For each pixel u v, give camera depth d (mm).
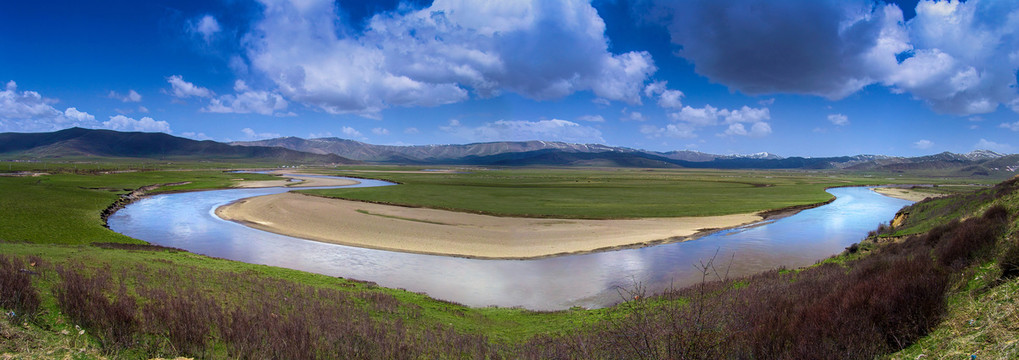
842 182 161375
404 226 46344
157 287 16359
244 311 14242
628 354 8219
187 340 10844
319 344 11789
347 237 41031
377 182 129625
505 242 39312
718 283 21406
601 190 97188
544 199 74875
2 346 8492
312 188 97500
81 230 39438
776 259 33438
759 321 10266
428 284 27109
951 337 8039
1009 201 18641
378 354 11641
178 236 41656
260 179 133125
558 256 34594
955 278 11180
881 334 8781
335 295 19250
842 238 42562
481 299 24453
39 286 13148
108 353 9383
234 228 45719
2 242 27422
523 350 12992
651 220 52656
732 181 151750
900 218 43219
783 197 84188
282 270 26047
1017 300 8188
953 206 32875
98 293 13047
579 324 16703
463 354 13148
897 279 10734
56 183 83250
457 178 154375
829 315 9656
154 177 117500
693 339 7645
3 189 62281
